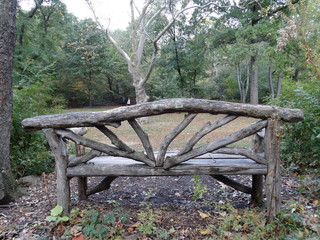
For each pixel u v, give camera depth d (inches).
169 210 122.4
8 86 143.4
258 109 97.5
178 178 180.4
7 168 143.6
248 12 570.6
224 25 623.2
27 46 611.8
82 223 103.3
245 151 104.1
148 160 106.7
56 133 107.3
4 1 137.9
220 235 94.9
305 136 163.9
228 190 152.6
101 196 151.1
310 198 124.5
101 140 345.4
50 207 126.4
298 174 166.6
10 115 146.0
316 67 87.2
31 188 163.3
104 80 1059.9
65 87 1008.9
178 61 730.8
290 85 194.1
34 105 214.8
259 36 560.7
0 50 139.5
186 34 697.6
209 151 102.7
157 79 952.3
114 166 108.0
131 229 100.4
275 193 101.2
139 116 98.7
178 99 96.8
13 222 114.0
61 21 674.2
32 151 192.1
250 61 657.0
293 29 89.0
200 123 509.4
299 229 91.3
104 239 93.4
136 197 147.4
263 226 95.9
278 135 97.4
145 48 797.2
